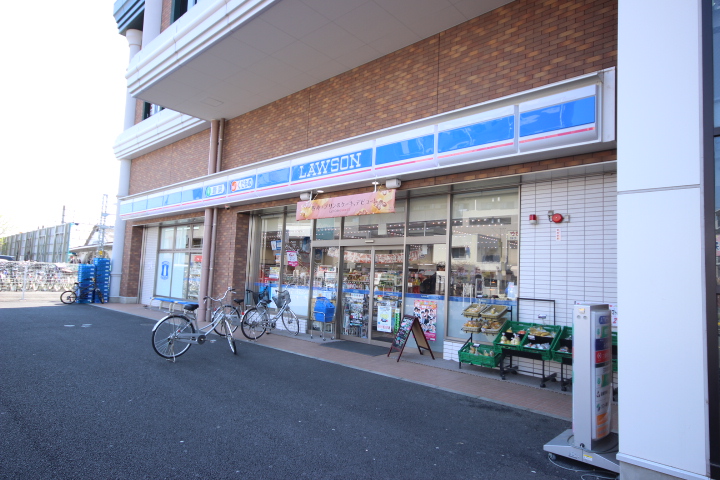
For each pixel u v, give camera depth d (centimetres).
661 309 325
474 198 784
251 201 1104
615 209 618
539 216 688
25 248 5081
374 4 690
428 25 743
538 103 584
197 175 1377
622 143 354
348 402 538
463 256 788
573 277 646
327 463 370
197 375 637
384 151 772
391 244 905
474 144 645
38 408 465
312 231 1084
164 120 1477
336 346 903
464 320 774
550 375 640
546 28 631
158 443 395
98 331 990
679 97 334
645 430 325
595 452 372
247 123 1184
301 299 1095
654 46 347
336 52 843
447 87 741
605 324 404
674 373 316
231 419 464
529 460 391
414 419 486
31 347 773
